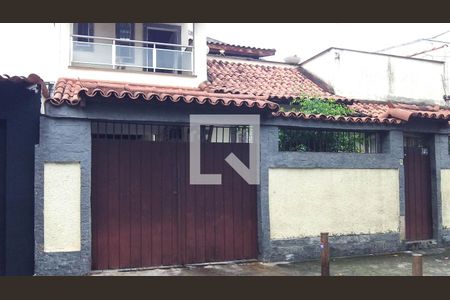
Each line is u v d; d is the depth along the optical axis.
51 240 7.40
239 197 8.79
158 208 8.26
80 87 8.25
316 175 9.24
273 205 8.82
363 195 9.66
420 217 10.59
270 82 12.97
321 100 11.50
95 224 7.83
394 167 9.98
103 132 8.06
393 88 13.48
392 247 9.84
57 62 9.79
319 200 9.22
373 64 13.35
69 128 7.52
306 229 9.05
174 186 8.39
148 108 7.98
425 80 13.91
